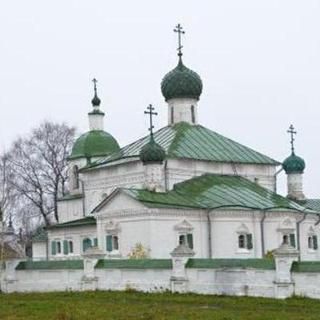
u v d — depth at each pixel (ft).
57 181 308.81
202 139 235.40
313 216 224.33
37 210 315.99
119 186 228.02
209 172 224.94
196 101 248.11
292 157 260.01
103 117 281.33
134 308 124.77
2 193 281.74
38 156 309.63
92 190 240.94
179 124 243.60
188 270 154.61
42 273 187.11
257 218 204.23
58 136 312.50
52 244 241.96
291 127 262.88
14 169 306.76
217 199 204.74
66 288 180.14
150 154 206.49
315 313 115.03
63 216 269.23
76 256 230.89
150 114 210.79
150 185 205.87
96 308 125.08
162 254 190.60
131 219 196.65
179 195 205.46
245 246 201.57
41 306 131.44
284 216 208.64
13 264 193.47
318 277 134.10
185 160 218.79
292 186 259.19
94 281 172.76
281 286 138.00
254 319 105.81
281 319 105.60
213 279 150.20
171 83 246.06
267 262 142.72
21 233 313.53
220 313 114.32
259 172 238.48
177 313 114.83
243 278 145.48
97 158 266.98
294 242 211.20
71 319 109.09
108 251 202.69
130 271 165.58
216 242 198.80
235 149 237.86
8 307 132.36
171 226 193.77
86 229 228.22
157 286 159.33
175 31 249.34
